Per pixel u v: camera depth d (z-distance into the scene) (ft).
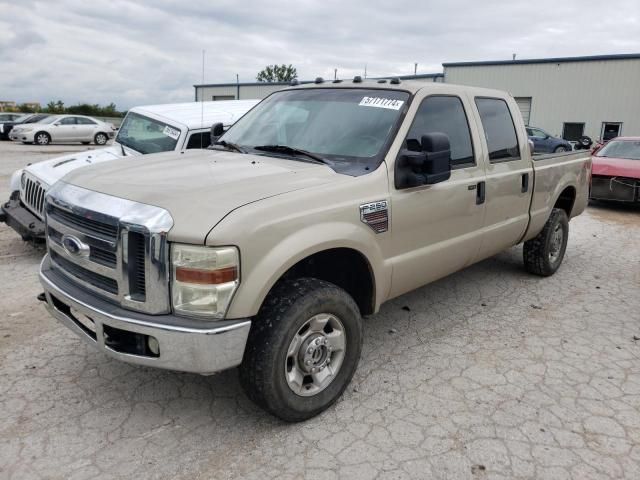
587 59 88.07
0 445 9.51
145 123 24.41
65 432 9.95
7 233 24.56
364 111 12.82
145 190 9.54
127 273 8.89
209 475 8.91
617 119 87.45
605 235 27.86
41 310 15.44
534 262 19.16
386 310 16.28
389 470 9.09
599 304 17.12
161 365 8.81
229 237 8.56
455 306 16.70
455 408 10.98
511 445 9.81
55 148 78.95
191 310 8.66
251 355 9.38
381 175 11.30
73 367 12.30
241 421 10.43
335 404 11.04
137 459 9.25
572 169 19.49
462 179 13.56
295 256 9.37
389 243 11.55
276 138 13.37
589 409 11.02
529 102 94.84
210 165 11.46
